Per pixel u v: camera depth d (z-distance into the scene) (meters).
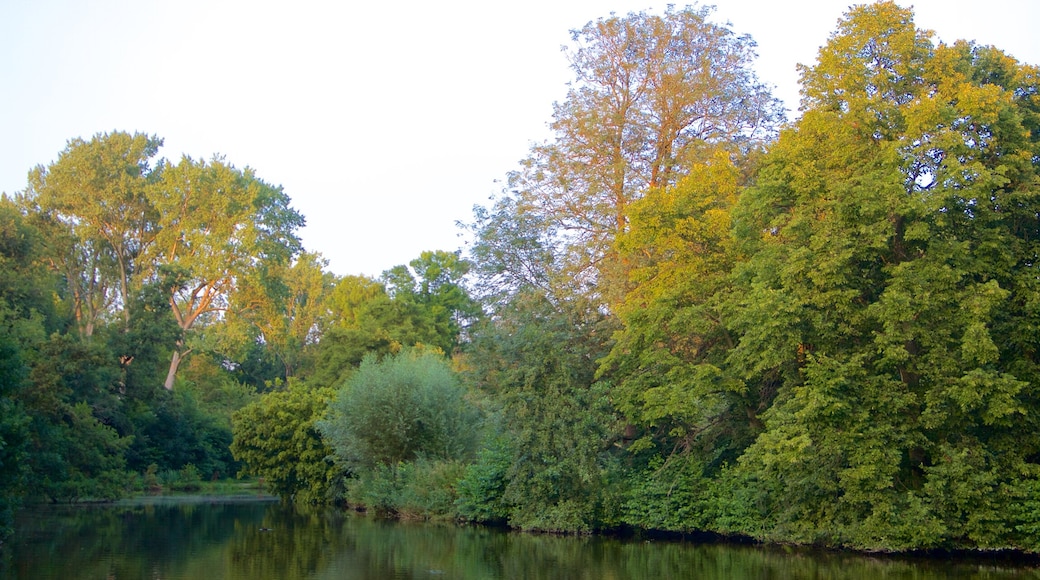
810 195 24.69
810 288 24.09
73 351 47.72
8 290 48.66
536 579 18.75
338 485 43.47
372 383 38.31
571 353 31.64
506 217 42.50
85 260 67.00
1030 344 23.00
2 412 22.41
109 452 49.47
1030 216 23.88
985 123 22.67
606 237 38.59
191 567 19.78
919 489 23.50
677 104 37.41
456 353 55.94
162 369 72.75
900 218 23.39
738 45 38.75
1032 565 21.64
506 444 32.03
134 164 67.06
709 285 27.89
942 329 22.48
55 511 38.62
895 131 24.00
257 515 37.53
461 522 33.53
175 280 60.34
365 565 20.72
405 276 81.19
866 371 22.73
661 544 26.66
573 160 39.31
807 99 26.08
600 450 29.41
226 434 66.81
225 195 66.81
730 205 29.11
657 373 29.06
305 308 89.38
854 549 24.31
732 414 28.72
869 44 24.69
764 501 26.28
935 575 19.69
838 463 23.97
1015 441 22.89
